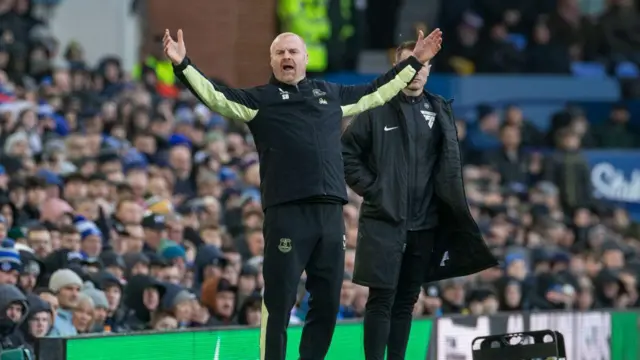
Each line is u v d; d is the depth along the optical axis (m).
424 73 29.36
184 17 65.88
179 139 51.34
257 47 66.44
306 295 39.97
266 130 27.03
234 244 44.34
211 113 58.75
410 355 37.56
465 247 29.89
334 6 69.25
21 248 35.00
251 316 38.50
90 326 34.34
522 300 47.72
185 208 44.25
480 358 31.89
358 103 27.75
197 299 37.19
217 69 65.94
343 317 40.69
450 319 38.97
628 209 72.38
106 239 40.94
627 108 76.31
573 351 43.88
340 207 27.45
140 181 45.72
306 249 27.12
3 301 30.98
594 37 80.38
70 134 48.72
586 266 55.75
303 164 26.92
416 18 76.31
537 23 78.56
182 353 31.38
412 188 29.36
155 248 41.41
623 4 81.06
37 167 44.97
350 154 29.48
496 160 65.69
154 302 36.28
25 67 56.09
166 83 62.47
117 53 70.00
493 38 76.12
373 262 29.00
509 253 50.34
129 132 52.25
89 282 35.09
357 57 70.56
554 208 62.75
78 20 69.31
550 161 66.56
